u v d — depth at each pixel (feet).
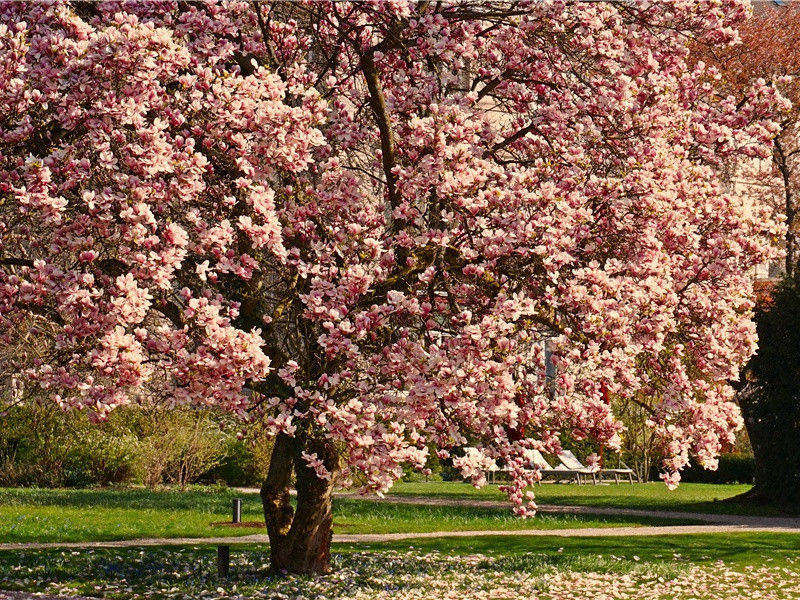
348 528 68.28
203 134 31.22
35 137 29.37
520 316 32.60
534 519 77.36
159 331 28.25
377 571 45.93
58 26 31.68
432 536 63.26
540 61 41.70
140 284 28.53
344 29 39.34
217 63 36.29
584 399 31.53
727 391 37.58
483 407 28.89
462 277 34.86
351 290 30.78
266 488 43.93
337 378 30.37
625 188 34.50
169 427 112.78
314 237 34.81
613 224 34.73
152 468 113.50
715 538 62.08
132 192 27.12
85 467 113.70
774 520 81.61
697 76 43.24
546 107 39.37
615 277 33.78
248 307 36.47
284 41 42.70
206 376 27.27
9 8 31.12
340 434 29.14
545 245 31.17
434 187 33.40
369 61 38.65
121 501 87.66
